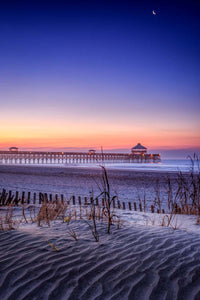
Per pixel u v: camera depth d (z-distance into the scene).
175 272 2.33
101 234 3.60
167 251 2.89
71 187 15.80
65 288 2.03
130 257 2.68
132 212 6.85
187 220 5.34
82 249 2.90
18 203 8.68
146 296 1.93
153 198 11.87
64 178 21.48
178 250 2.93
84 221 4.56
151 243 3.19
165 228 4.17
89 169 34.84
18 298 1.88
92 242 3.18
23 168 35.62
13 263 2.46
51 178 21.52
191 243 3.23
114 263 2.52
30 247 2.93
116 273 2.30
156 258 2.67
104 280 2.17
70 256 2.67
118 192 13.81
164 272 2.33
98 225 4.19
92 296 1.93
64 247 2.95
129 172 29.39
